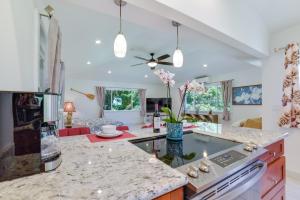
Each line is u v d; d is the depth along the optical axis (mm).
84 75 6832
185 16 1446
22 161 708
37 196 559
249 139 1384
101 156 943
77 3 1515
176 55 1885
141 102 8391
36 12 1485
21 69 1174
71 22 2459
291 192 2137
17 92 715
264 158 1327
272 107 2736
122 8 1580
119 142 1251
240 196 937
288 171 2537
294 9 2152
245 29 2111
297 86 2369
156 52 4969
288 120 2434
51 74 1255
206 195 741
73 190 593
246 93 5613
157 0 1247
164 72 1562
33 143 731
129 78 7754
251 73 5516
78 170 758
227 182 850
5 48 1010
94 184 634
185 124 2033
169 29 2088
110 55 4902
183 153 1073
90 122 5199
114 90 7953
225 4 1811
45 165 737
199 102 7156
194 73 6938
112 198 546
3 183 644
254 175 1027
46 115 771
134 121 8328
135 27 3135
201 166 839
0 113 684
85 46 3688
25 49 1244
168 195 667
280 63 2639
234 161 960
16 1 1104
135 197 563
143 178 685
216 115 6152
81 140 1301
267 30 2629
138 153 998
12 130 703
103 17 2461
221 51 2961
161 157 998
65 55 4062
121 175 709
